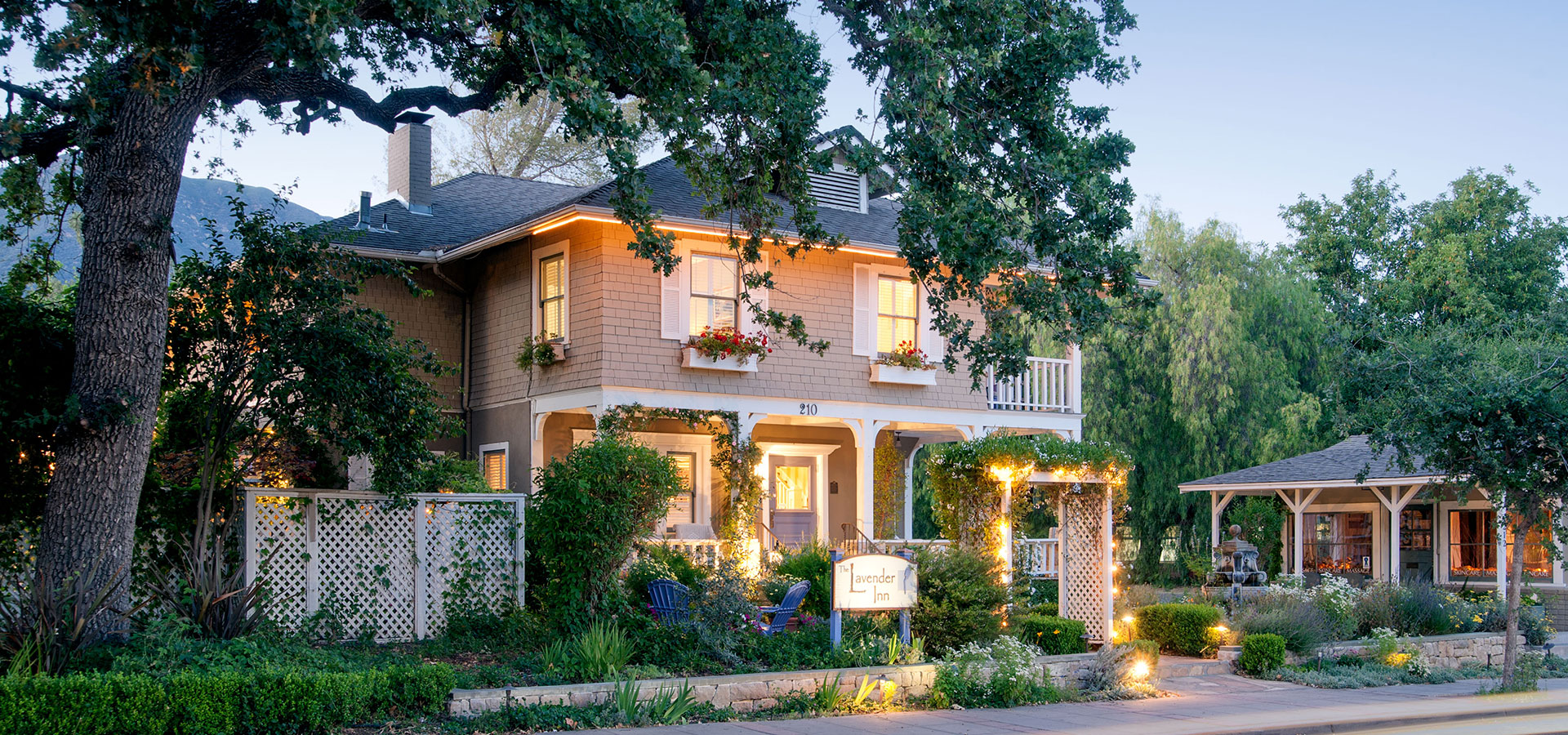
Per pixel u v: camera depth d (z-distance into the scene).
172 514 12.31
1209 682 14.47
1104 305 12.96
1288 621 16.06
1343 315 32.75
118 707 8.71
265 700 9.24
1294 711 12.17
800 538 22.44
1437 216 37.66
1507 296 35.75
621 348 18.50
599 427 18.11
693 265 19.47
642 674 11.68
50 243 13.24
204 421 12.65
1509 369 14.27
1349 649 16.38
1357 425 15.25
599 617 13.02
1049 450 15.36
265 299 12.20
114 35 9.38
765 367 19.83
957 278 13.59
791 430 22.64
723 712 11.02
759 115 12.27
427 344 21.14
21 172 11.95
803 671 12.18
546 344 19.17
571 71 10.29
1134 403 32.03
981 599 14.01
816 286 20.55
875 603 13.43
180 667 9.85
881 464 23.31
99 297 10.42
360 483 15.50
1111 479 15.82
